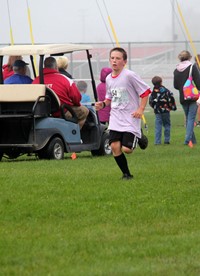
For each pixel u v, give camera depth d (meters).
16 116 29.72
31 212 18.30
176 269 13.84
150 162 27.56
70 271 13.72
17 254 14.84
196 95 37.41
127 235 16.25
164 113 38.97
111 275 13.46
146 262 14.31
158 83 39.06
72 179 22.77
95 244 15.53
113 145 22.78
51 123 30.48
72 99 31.34
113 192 20.66
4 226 17.12
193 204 19.30
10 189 21.17
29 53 31.33
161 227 16.97
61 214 18.16
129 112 22.70
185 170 24.73
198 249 15.17
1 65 32.12
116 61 22.59
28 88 30.22
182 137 43.69
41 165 27.36
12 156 31.27
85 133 32.56
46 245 15.45
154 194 20.42
